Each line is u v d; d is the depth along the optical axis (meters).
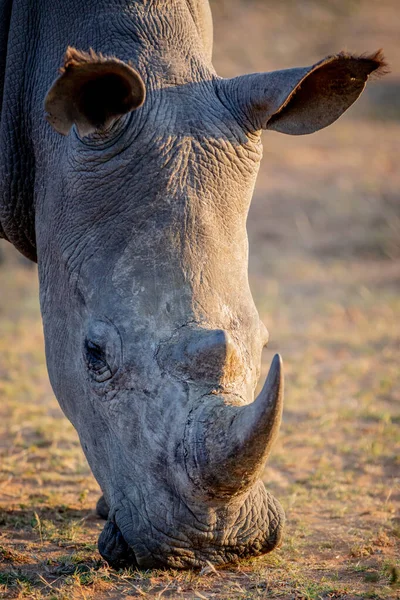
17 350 42.31
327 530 22.80
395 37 111.44
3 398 35.34
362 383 37.94
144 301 17.89
